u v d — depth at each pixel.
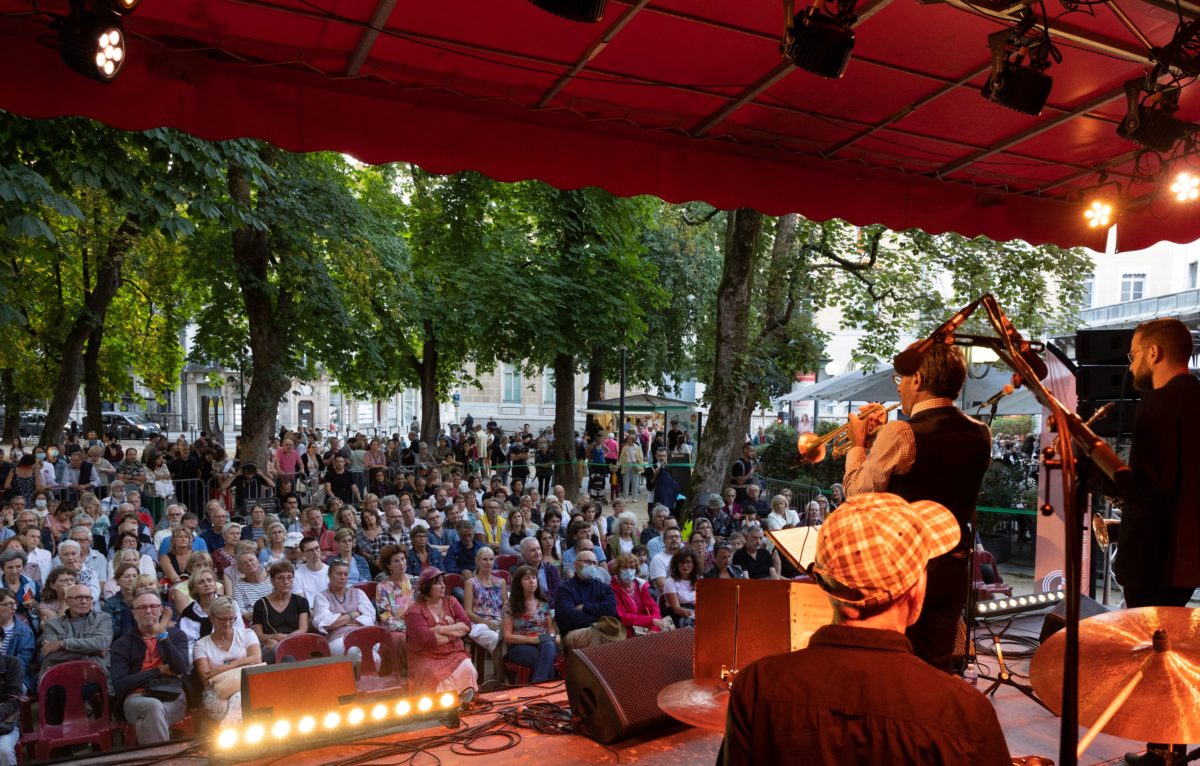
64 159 9.11
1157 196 6.20
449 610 6.23
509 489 14.37
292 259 16.30
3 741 5.38
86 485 15.48
